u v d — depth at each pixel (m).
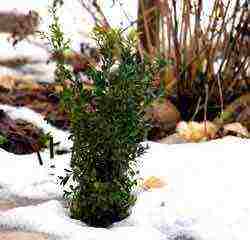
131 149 1.62
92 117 1.58
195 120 2.67
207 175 1.89
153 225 1.61
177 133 2.48
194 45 2.65
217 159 2.03
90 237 1.52
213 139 2.46
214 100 2.67
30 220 1.59
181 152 2.11
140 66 1.63
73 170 1.63
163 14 2.66
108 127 1.58
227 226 1.58
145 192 1.77
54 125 2.56
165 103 2.59
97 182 1.60
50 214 1.62
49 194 1.81
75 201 1.65
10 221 1.60
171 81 2.67
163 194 1.75
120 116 1.58
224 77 2.67
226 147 2.16
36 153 2.20
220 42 2.67
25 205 1.75
